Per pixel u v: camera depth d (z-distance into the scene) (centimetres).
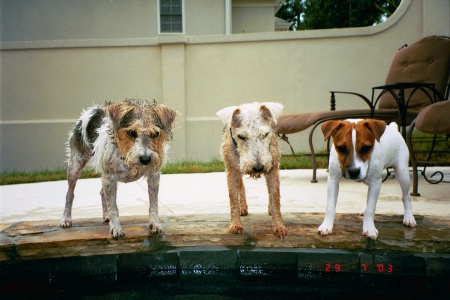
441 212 316
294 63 818
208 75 838
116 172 261
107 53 849
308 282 226
